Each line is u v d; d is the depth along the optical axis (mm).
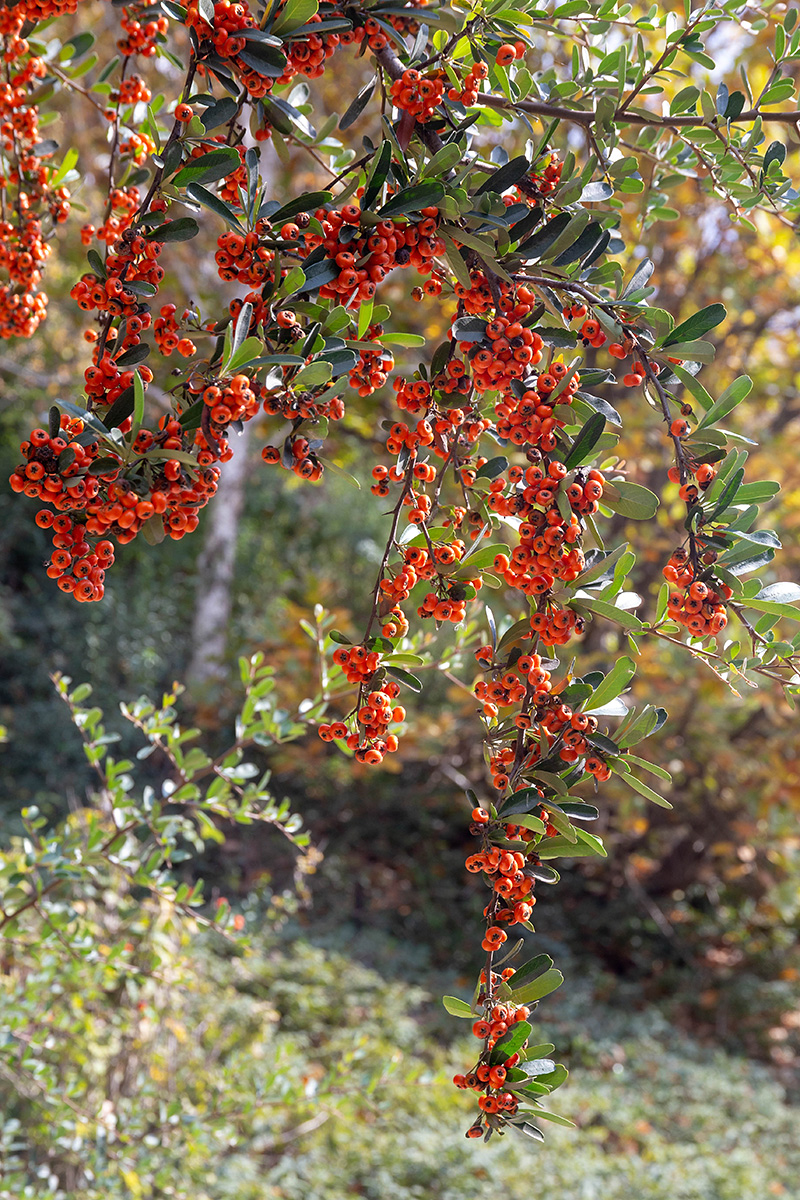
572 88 1615
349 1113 3447
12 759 7996
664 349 1222
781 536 6859
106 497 1074
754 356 7988
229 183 1355
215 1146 3291
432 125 1320
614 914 8289
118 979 3771
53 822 7387
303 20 1220
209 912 6734
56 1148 3027
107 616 9023
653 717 1186
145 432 1062
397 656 1251
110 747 8297
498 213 1192
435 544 1325
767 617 1246
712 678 6289
